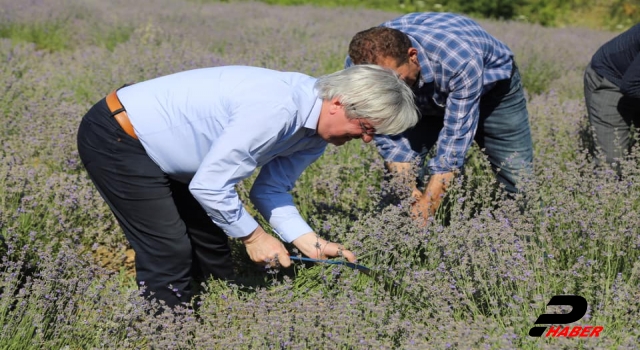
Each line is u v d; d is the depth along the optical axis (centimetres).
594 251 367
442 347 299
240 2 1537
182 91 313
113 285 349
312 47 946
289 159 343
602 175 439
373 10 1516
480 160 463
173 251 337
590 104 514
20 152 529
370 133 308
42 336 324
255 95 296
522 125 440
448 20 395
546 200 427
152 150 318
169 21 1189
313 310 312
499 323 323
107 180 328
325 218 435
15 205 441
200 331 326
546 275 354
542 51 995
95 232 439
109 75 766
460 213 388
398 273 362
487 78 405
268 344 311
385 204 425
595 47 1098
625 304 317
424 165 477
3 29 1099
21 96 654
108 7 1302
